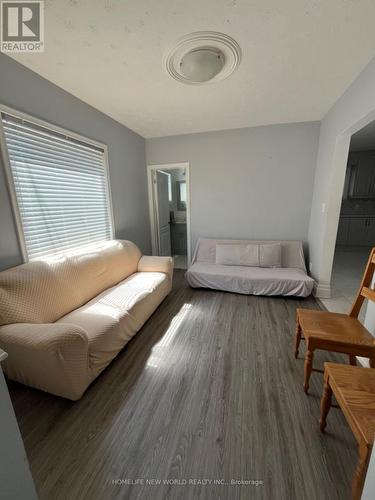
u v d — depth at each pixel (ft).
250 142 11.03
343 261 14.66
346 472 3.39
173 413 4.38
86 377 4.67
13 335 4.38
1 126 5.24
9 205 5.54
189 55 5.49
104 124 9.00
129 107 8.44
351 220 17.71
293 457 3.59
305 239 11.32
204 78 6.14
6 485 2.13
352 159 16.97
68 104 7.19
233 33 4.85
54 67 5.87
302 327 4.98
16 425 2.21
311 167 10.54
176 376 5.33
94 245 8.68
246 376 5.30
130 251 9.57
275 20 4.52
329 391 3.75
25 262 5.93
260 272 10.02
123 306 6.48
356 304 5.28
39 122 6.17
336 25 4.64
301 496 3.12
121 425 4.15
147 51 5.35
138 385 5.08
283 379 5.21
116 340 5.62
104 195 9.29
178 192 17.75
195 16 4.40
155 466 3.50
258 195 11.48
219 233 12.46
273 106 8.52
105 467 3.49
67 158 7.35
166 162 12.42
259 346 6.41
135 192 11.66
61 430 4.07
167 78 6.46
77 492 3.20
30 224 6.14
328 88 7.15
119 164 10.15
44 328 4.45
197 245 12.22
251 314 8.21
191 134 11.73
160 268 9.51
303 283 8.98
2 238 5.40
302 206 11.02
